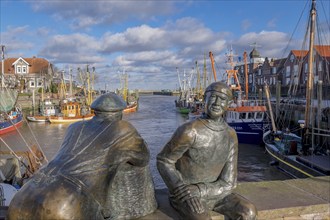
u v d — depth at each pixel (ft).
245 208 8.90
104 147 7.31
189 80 226.38
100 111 7.90
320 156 50.49
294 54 165.07
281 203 11.01
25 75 185.98
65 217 6.20
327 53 116.78
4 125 93.86
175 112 191.52
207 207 9.17
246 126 81.76
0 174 34.45
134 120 145.89
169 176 9.36
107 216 8.11
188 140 9.14
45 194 6.31
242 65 226.99
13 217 6.40
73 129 7.88
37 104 161.99
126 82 230.27
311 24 59.77
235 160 9.97
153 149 73.00
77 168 6.88
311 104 61.77
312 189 12.56
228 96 9.35
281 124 90.33
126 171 8.55
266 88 84.12
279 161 56.54
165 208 9.75
